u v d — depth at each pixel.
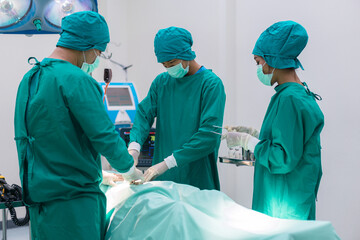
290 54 1.75
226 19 3.52
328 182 2.89
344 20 2.73
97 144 1.57
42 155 1.54
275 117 1.71
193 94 2.20
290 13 3.05
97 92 1.61
